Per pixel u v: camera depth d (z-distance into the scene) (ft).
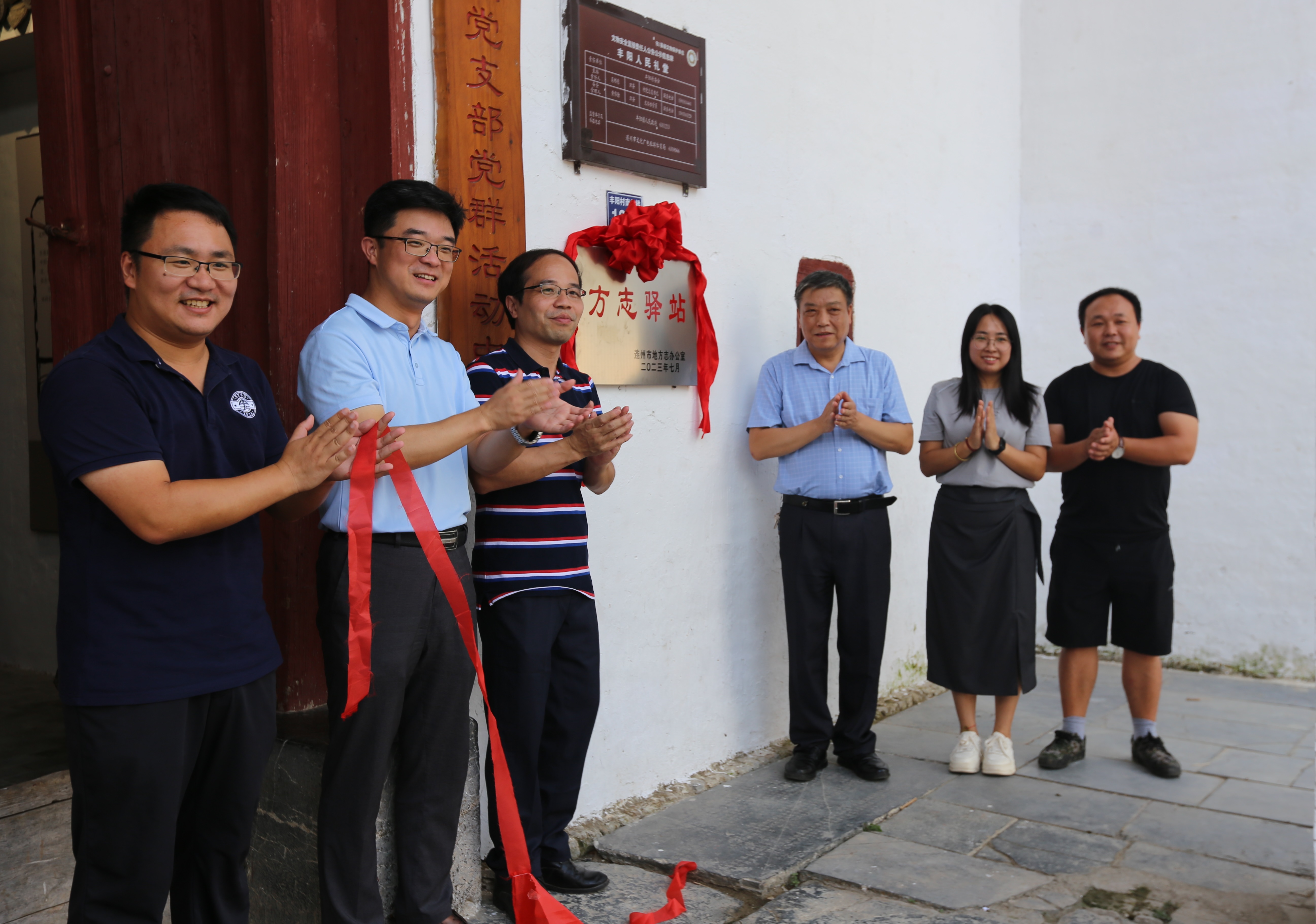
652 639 9.96
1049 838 8.86
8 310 12.08
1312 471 14.26
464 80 7.79
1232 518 14.89
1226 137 14.87
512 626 7.24
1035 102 16.58
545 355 7.66
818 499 10.27
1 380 12.23
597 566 9.36
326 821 6.22
